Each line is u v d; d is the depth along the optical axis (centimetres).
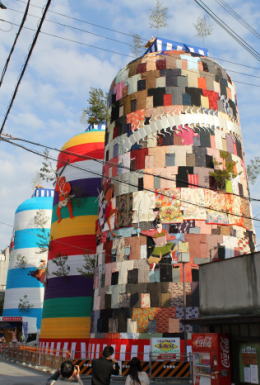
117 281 3544
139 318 3303
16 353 4116
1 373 2900
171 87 3972
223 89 4147
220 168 3741
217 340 1806
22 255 7381
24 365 3603
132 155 3872
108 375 1052
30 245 7394
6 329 7025
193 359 1931
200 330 3158
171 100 3922
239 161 3962
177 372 2794
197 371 1895
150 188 3678
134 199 3706
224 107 4069
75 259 4950
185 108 3888
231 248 3519
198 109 3912
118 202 3816
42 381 2420
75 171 5369
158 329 3219
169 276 3350
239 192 3806
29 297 7062
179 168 3666
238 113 4347
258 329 1708
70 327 4659
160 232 3509
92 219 5050
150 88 4028
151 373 2795
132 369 1091
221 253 3459
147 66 4141
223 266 1981
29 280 7181
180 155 3712
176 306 3256
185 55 4197
